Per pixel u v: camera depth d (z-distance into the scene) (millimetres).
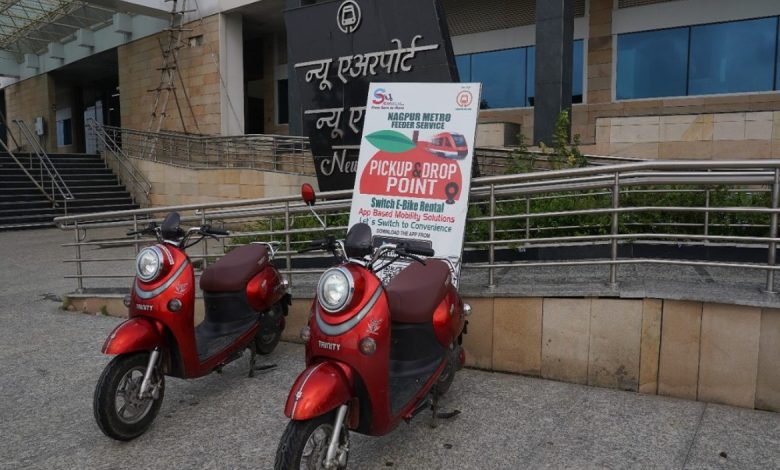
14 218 15336
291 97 15203
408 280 4047
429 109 5418
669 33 13938
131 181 17812
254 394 4680
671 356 4293
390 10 7500
